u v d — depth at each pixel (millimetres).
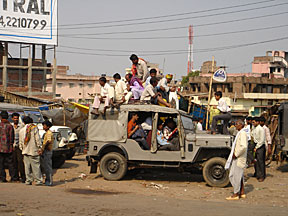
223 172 10141
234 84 51344
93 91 63000
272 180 11688
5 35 31234
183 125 10688
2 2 31188
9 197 7941
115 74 11281
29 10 32156
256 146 11492
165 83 12359
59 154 14023
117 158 10859
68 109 21938
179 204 7520
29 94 32031
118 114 10906
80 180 11320
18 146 10922
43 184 10336
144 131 10883
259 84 52562
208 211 6801
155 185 10367
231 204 7746
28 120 10211
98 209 6809
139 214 6449
